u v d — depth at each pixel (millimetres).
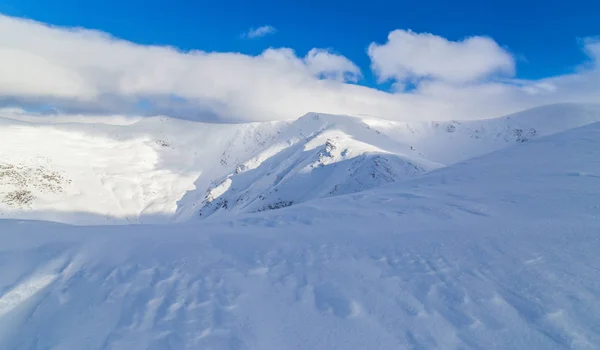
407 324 5418
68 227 10430
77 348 5316
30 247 8570
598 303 5258
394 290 6395
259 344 5273
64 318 6035
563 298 5469
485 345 4797
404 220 10805
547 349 4570
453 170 18641
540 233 8086
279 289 6832
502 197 11984
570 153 16891
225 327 5715
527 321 5105
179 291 6863
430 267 7090
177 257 8492
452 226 9586
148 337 5516
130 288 6977
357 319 5664
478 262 7031
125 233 10273
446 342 4938
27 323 5953
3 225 9945
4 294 6707
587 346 4512
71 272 7648
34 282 7168
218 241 9719
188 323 5852
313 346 5145
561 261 6582
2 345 5504
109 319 6008
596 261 6438
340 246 8812
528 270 6426
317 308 6094
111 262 8141
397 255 7887
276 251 8773
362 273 7180
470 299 5812
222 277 7398
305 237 9805
